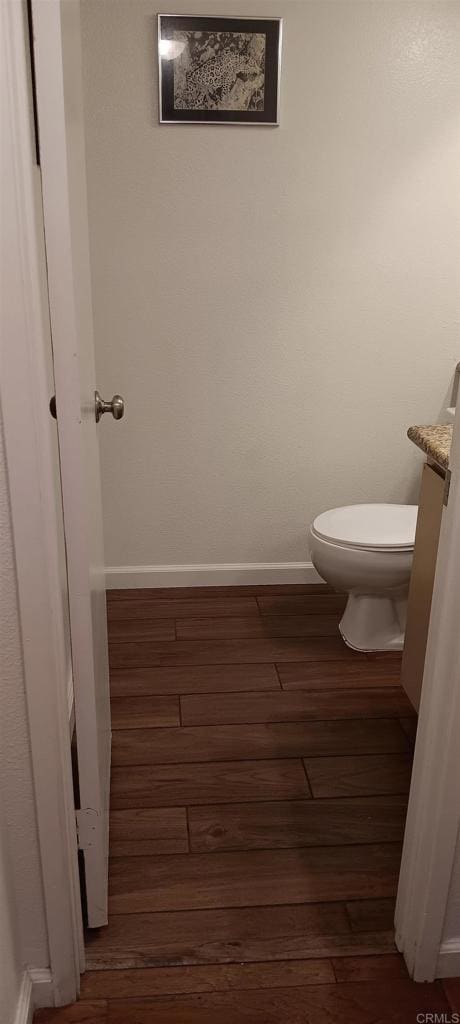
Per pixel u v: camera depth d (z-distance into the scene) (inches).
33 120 43.9
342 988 61.2
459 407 52.2
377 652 105.6
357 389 115.5
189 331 110.7
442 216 108.6
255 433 116.5
